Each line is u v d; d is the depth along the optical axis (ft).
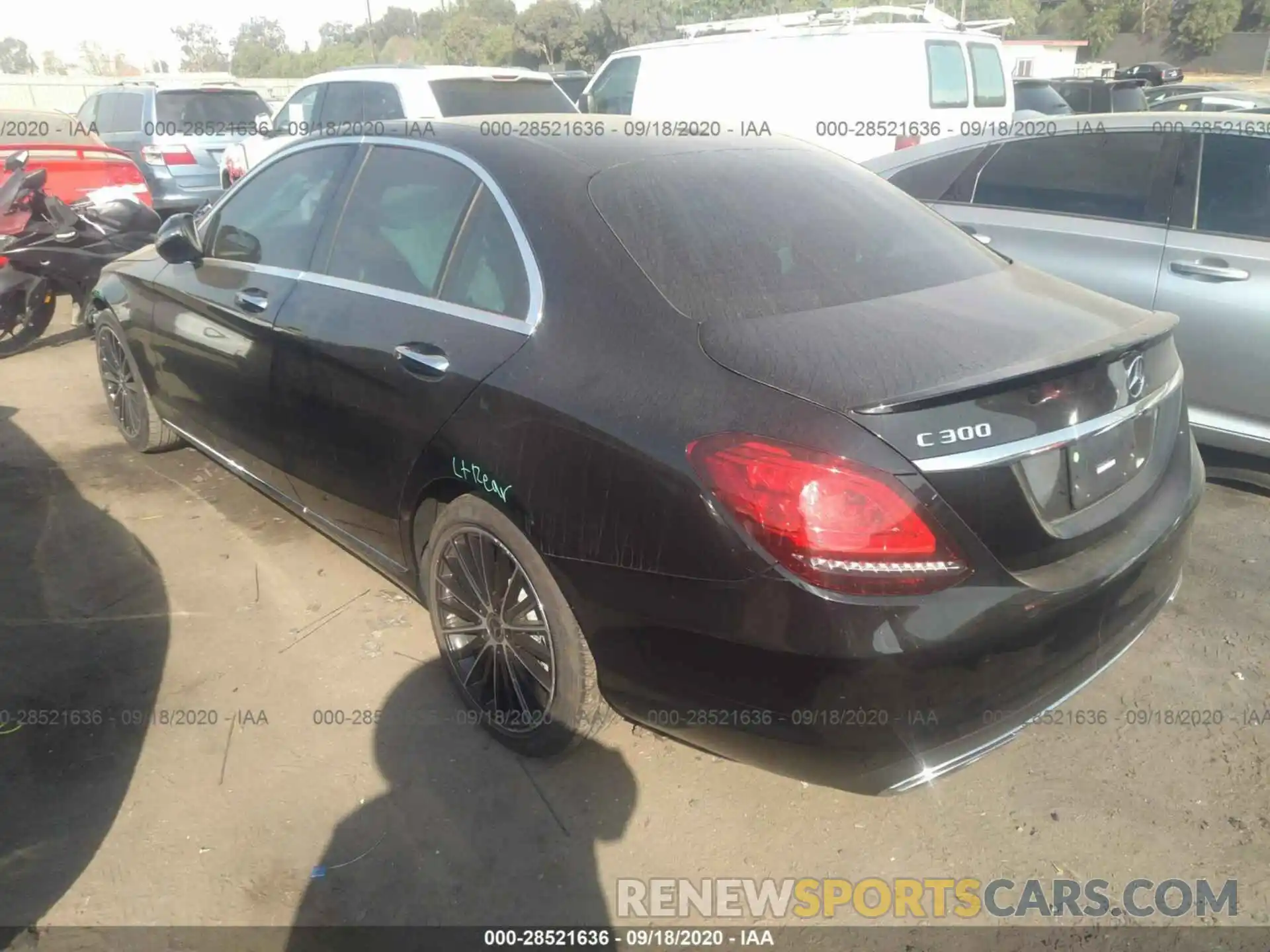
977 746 6.95
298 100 31.09
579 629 7.90
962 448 6.46
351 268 10.28
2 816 8.27
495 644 8.84
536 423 7.72
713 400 6.91
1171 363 8.60
